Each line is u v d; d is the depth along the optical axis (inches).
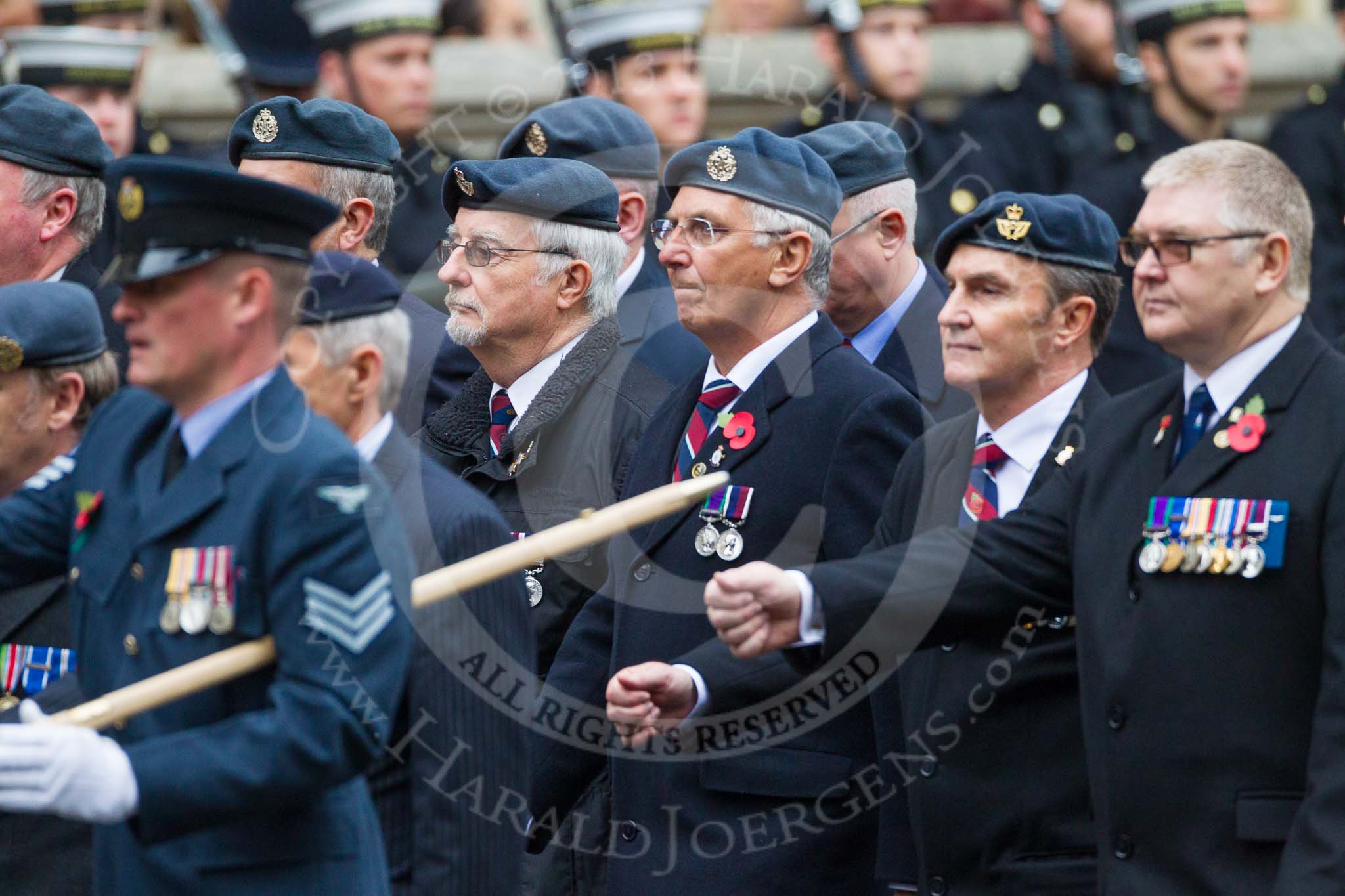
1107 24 1352.1
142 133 1455.5
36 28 1358.3
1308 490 671.1
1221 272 690.2
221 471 629.3
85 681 654.5
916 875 762.8
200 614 621.3
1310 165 1414.9
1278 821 666.8
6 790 586.2
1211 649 679.1
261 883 630.5
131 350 643.5
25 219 960.3
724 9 1555.1
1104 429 733.9
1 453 792.9
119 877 645.3
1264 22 1720.0
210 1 1473.9
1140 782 689.0
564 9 1264.8
